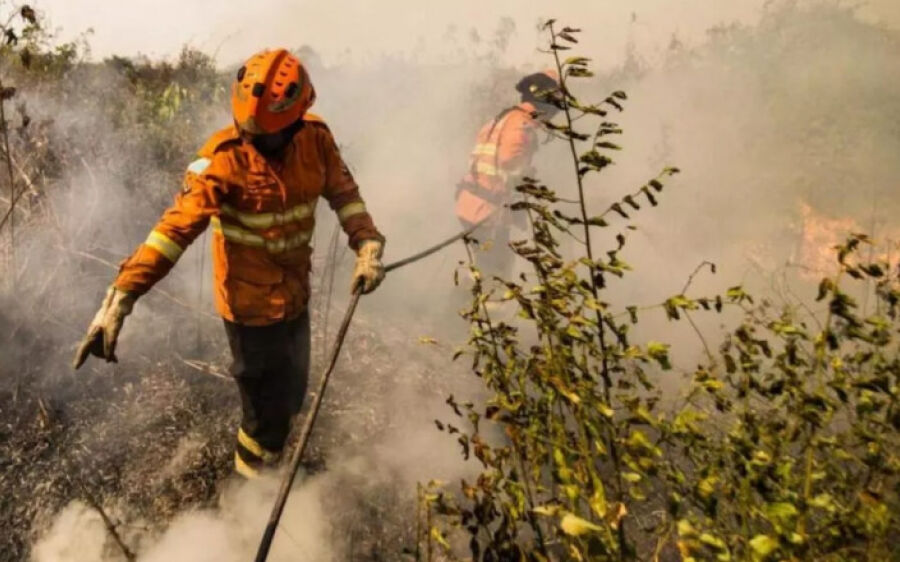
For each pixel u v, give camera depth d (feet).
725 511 5.28
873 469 4.97
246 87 7.15
